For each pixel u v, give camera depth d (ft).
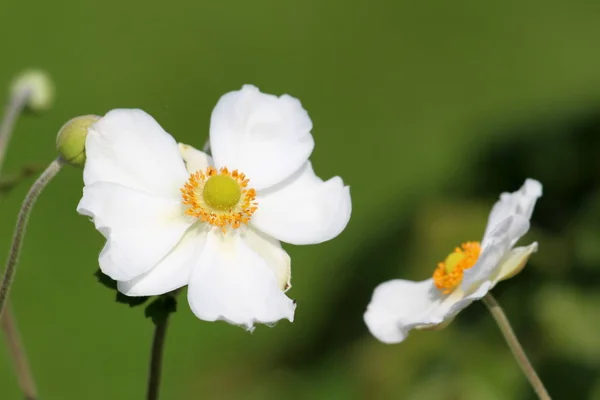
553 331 3.14
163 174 2.03
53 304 3.76
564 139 3.65
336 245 3.99
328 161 4.49
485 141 3.82
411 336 3.32
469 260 2.13
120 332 3.76
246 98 2.07
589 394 3.02
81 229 3.89
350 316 3.75
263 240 2.05
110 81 4.57
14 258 2.03
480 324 3.28
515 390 3.08
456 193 3.71
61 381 3.60
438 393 3.17
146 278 2.01
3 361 3.51
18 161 4.05
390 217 3.84
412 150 4.52
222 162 2.06
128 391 3.64
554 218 3.49
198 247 2.04
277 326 3.86
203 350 3.81
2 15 4.84
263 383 3.74
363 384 3.42
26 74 2.52
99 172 2.01
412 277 3.58
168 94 4.56
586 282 3.23
